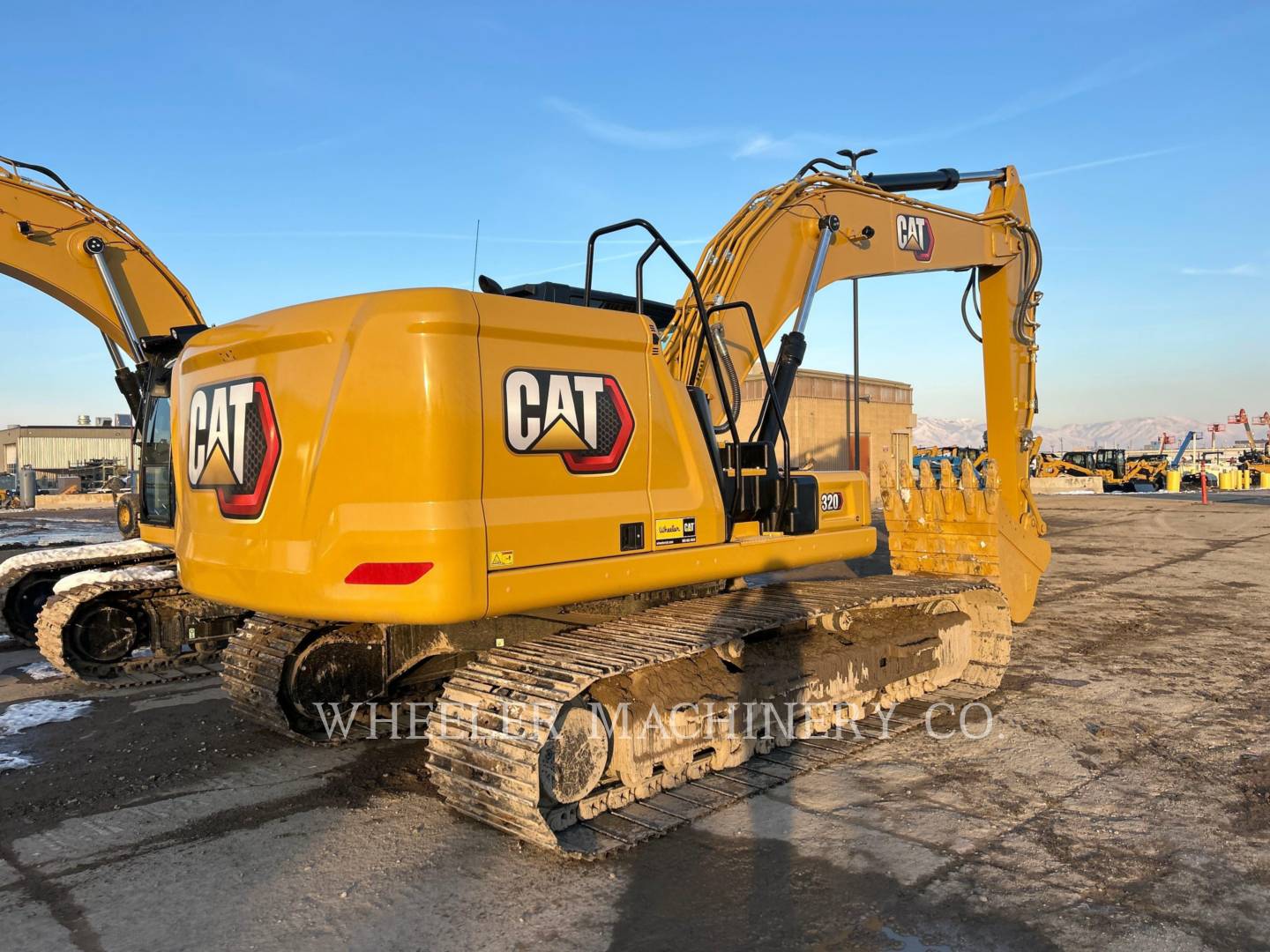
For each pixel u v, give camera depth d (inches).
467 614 152.9
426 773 205.2
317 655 220.4
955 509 307.0
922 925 135.4
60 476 1592.0
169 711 257.8
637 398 184.1
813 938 132.2
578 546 169.9
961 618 269.4
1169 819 174.2
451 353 155.7
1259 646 329.1
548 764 161.0
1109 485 1590.8
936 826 171.2
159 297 331.3
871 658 233.1
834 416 1140.5
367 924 138.0
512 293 217.2
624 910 141.2
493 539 156.9
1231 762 207.0
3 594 331.9
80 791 196.2
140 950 131.5
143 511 307.4
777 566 214.5
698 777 193.2
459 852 163.0
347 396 158.7
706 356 223.8
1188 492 1424.7
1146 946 129.2
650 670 184.9
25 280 313.0
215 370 185.5
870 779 196.4
